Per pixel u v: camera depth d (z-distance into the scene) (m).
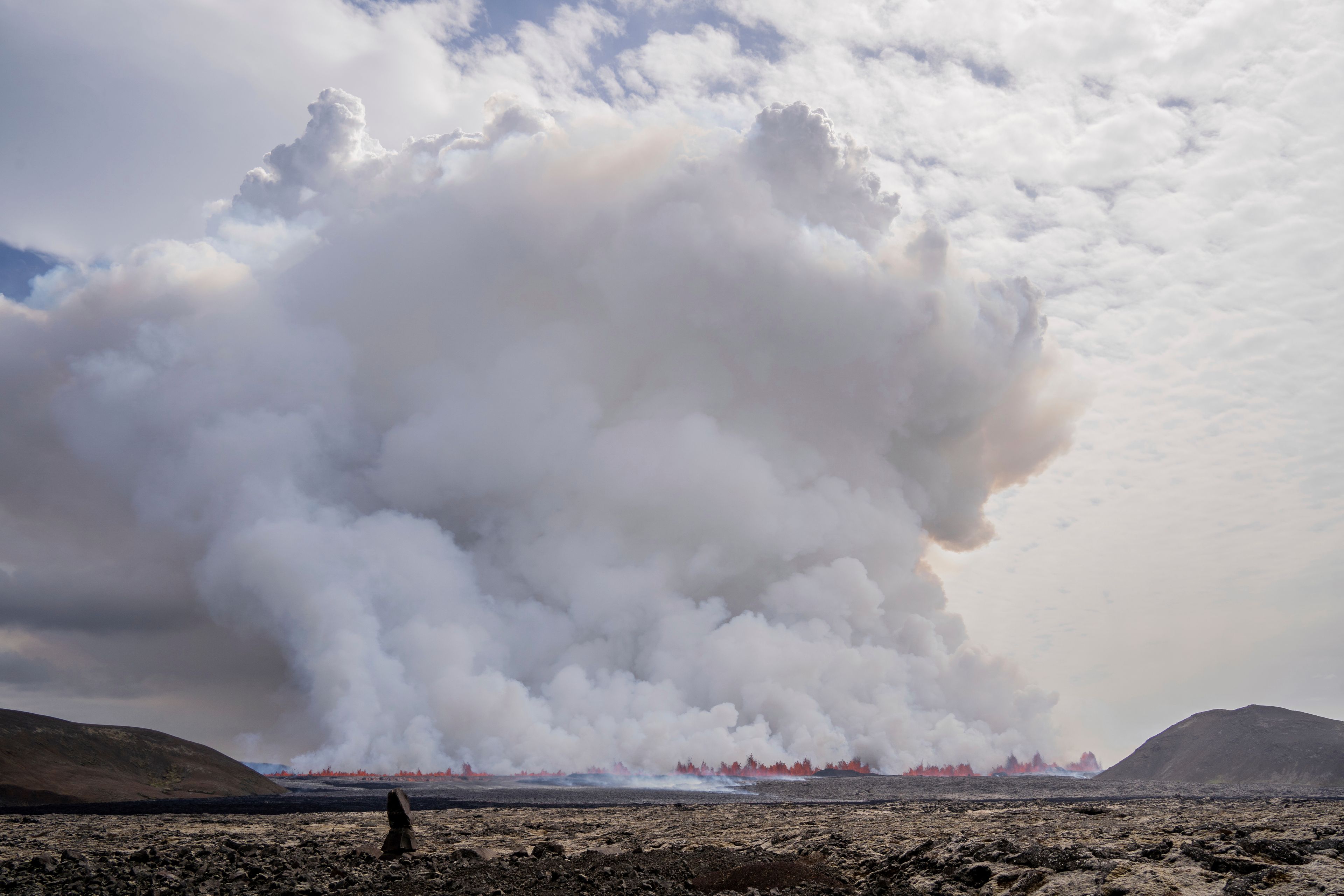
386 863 28.98
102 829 42.00
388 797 31.64
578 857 29.58
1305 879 16.45
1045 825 32.03
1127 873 18.97
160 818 50.16
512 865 27.91
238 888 23.03
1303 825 24.69
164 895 22.02
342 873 25.73
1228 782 115.31
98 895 21.84
